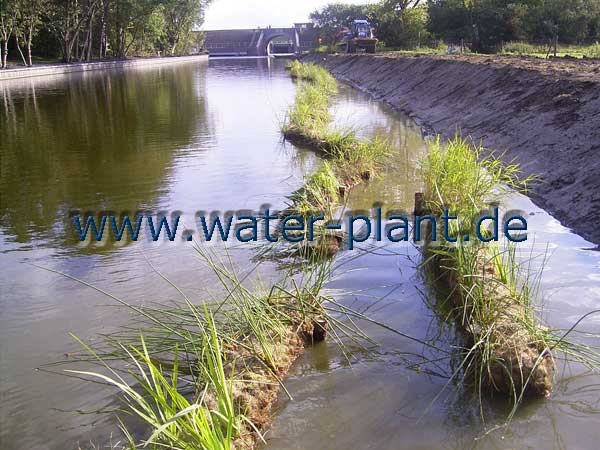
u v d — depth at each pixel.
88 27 39.97
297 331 3.95
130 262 5.34
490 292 4.02
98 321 4.28
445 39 32.75
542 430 3.07
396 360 3.76
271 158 9.40
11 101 18.75
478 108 10.86
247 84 24.47
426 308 4.41
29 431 3.19
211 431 2.72
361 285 4.79
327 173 7.23
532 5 26.75
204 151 10.14
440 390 3.44
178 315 4.09
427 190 6.45
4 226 6.40
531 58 15.48
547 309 4.16
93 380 3.61
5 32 30.92
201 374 3.34
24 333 4.16
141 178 8.36
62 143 11.33
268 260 5.30
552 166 7.02
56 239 5.98
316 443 3.05
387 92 18.12
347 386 3.51
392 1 36.75
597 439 2.99
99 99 19.34
